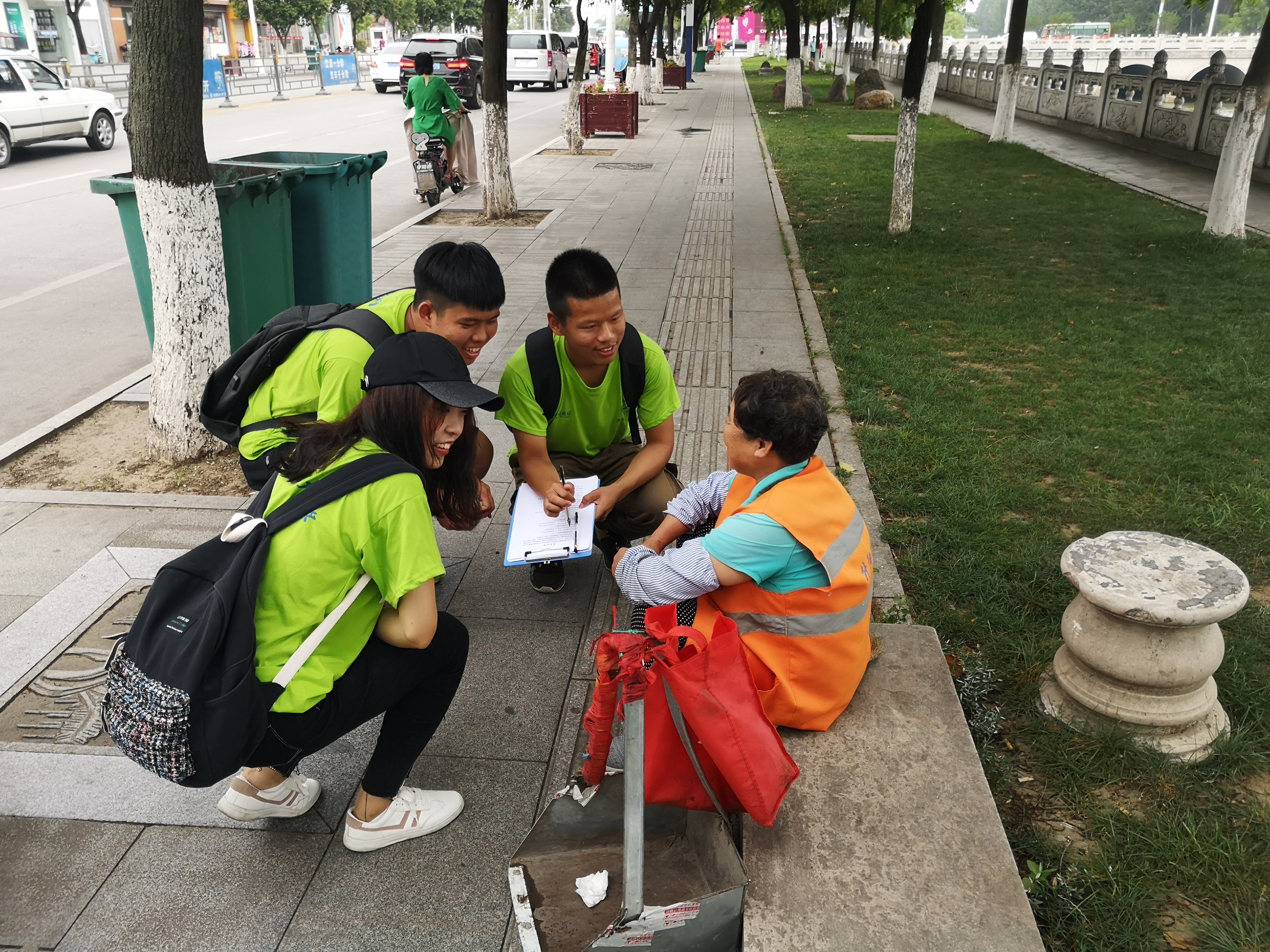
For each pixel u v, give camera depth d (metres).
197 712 1.86
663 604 2.34
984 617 3.43
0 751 2.80
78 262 9.16
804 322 7.16
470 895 2.35
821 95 30.59
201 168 4.47
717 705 2.01
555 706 3.05
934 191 13.20
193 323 4.60
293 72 38.66
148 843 2.50
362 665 2.17
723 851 2.10
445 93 11.65
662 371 3.22
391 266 8.87
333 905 2.32
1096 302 7.62
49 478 4.61
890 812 2.31
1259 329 6.82
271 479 2.28
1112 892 2.33
